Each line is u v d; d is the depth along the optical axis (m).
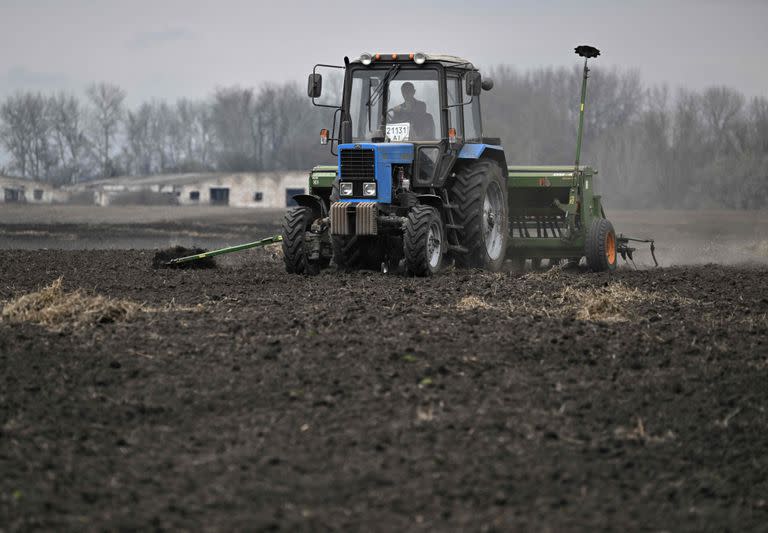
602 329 27.12
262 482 15.24
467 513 14.16
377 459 16.27
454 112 43.50
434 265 40.81
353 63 43.34
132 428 18.00
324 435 17.50
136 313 29.00
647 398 20.16
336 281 38.44
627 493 15.12
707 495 15.23
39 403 19.34
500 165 46.53
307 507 14.30
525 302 32.09
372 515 14.03
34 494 14.65
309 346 24.33
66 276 40.91
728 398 20.22
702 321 28.94
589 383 21.25
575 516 14.17
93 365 22.36
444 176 42.31
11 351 23.64
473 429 17.86
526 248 47.59
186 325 27.17
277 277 40.00
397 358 22.94
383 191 40.78
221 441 17.23
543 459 16.44
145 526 13.53
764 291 36.84
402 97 42.81
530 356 23.53
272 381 20.95
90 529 13.41
